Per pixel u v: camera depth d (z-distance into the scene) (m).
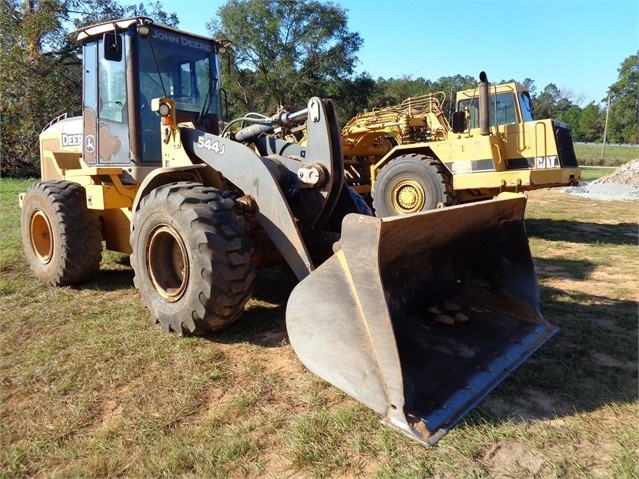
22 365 3.06
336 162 3.57
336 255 2.51
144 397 2.67
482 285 3.55
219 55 5.13
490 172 7.32
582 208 11.08
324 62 33.88
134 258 3.65
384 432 2.33
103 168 4.28
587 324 3.65
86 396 2.70
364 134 9.22
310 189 3.55
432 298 3.30
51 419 2.50
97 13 20.61
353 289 2.45
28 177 18.23
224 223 3.20
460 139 7.54
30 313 3.94
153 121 4.53
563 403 2.60
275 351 3.24
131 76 4.37
